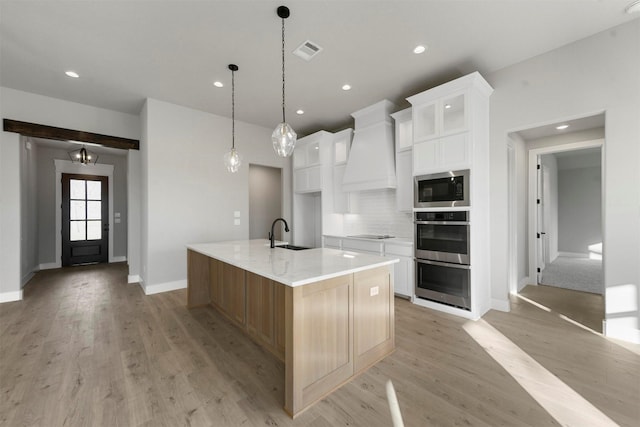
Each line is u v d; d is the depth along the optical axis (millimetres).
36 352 2295
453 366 2080
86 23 2379
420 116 3389
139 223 4652
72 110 4055
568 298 3691
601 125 3617
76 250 6023
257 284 2480
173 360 2188
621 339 2461
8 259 3635
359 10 2238
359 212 4934
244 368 2082
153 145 3969
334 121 4977
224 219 4680
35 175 5254
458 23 2410
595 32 2555
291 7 2197
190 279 3371
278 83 3494
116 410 1621
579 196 7230
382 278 2242
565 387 1809
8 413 1591
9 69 3152
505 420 1527
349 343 1935
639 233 2371
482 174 3150
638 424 1481
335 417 1569
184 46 2719
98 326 2840
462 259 3008
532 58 2953
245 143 4984
